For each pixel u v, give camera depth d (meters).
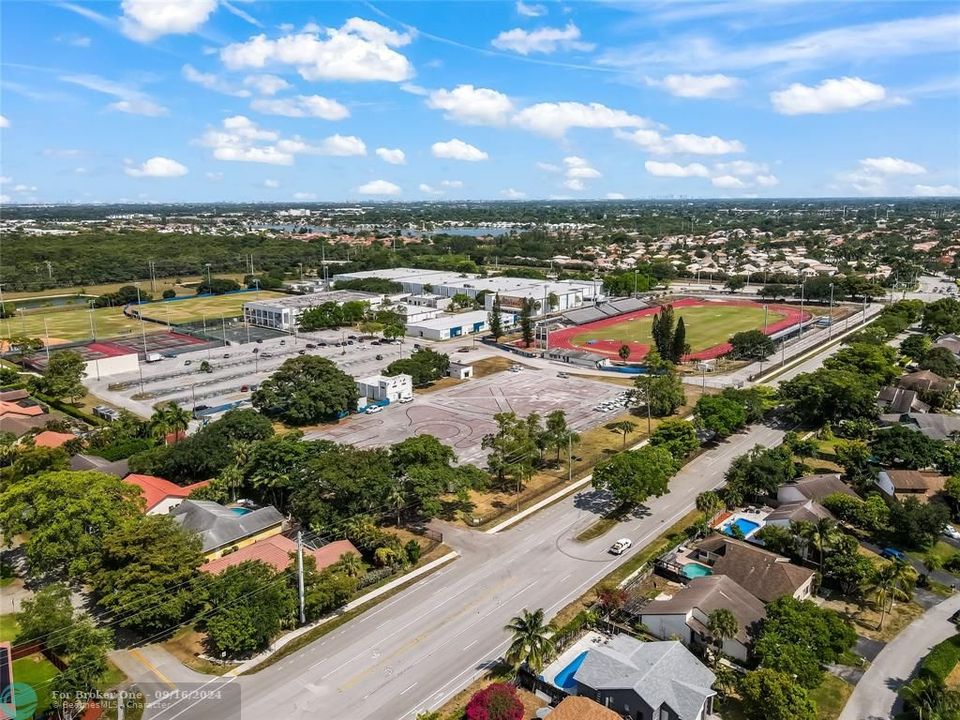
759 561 76.44
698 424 121.44
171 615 67.25
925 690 56.22
